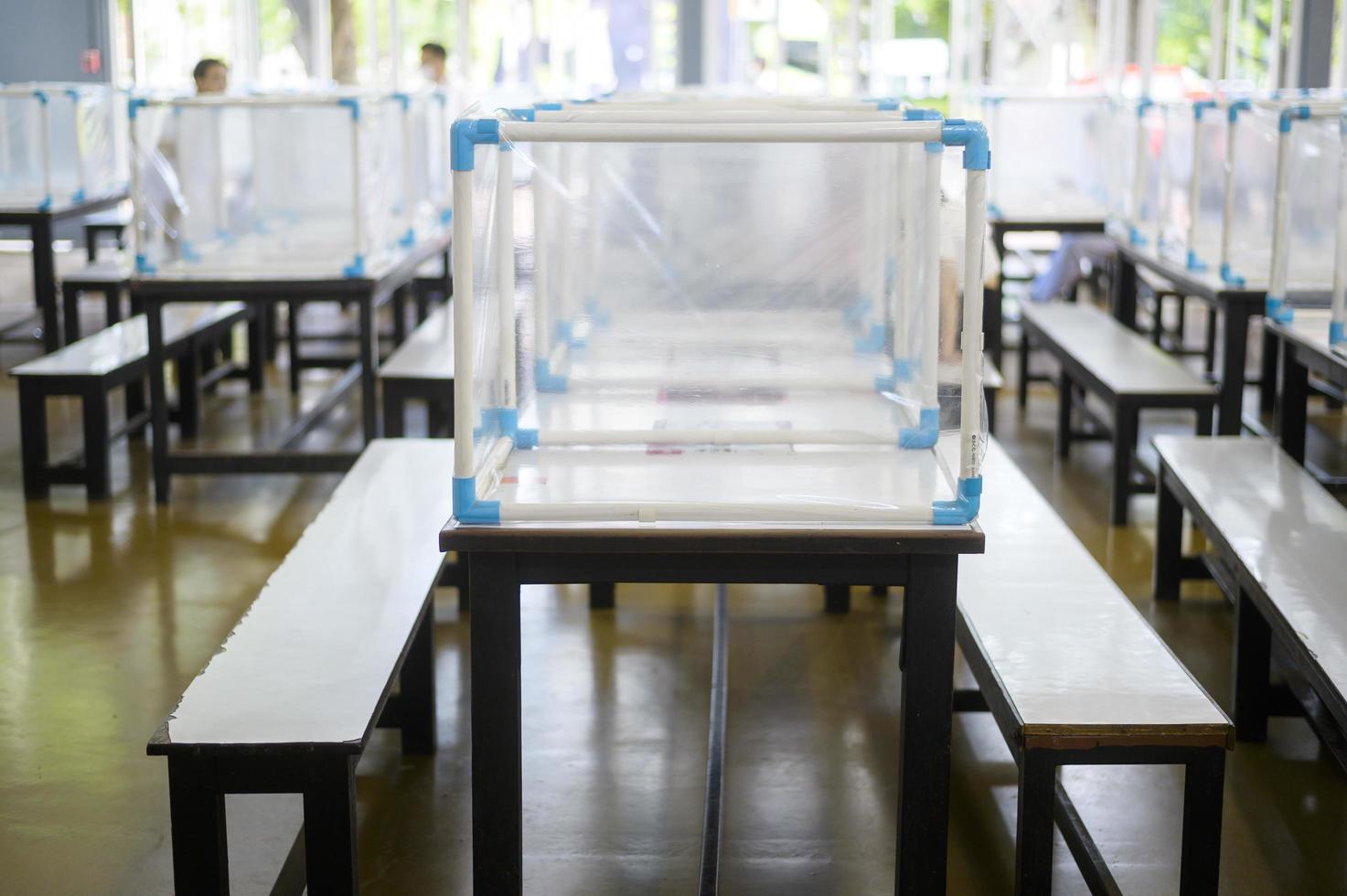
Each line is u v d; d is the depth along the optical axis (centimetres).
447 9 931
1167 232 575
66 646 391
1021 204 686
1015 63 760
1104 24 753
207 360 706
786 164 260
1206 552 423
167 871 281
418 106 652
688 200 260
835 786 316
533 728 344
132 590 435
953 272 236
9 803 307
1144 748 239
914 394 264
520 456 254
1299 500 364
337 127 511
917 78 980
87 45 1111
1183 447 415
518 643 234
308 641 272
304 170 516
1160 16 809
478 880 240
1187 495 374
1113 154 667
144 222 499
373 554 321
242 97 492
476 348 234
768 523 228
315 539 332
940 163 251
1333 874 280
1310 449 587
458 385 224
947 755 236
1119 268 652
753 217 262
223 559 463
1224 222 491
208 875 233
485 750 236
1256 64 804
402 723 328
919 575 231
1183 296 686
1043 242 1040
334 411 666
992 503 360
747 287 263
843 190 260
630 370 264
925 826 239
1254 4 796
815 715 353
